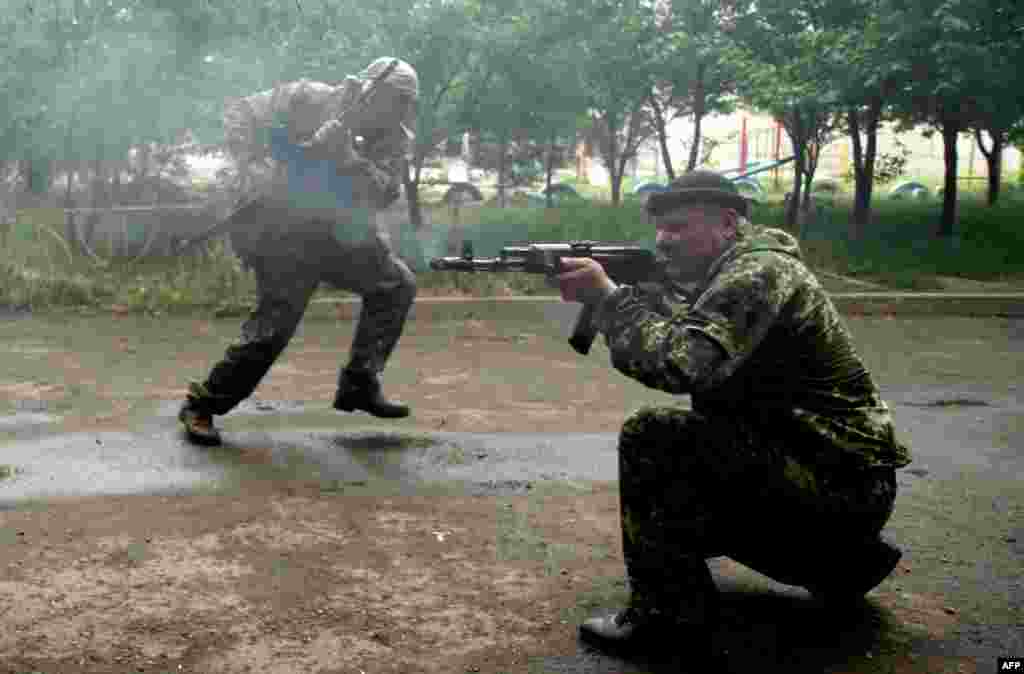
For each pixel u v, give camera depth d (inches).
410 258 421.1
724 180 112.6
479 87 472.7
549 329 345.1
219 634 118.3
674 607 112.8
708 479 111.3
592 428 219.6
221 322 342.6
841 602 126.8
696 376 102.7
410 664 113.0
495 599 129.8
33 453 187.9
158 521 153.2
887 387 271.6
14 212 393.7
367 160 186.7
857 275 460.8
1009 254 520.7
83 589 128.9
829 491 111.4
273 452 192.4
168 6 400.5
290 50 414.6
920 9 442.6
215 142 432.1
